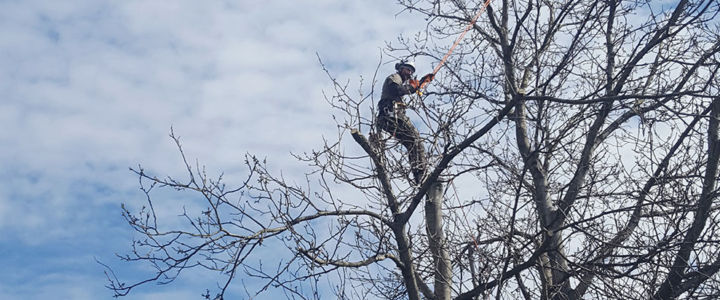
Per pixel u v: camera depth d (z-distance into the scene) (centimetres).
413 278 1101
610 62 1195
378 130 1156
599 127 1180
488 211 1150
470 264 1142
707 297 1078
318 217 1066
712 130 1093
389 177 1118
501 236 1105
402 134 1170
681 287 1085
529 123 1255
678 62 1102
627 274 1089
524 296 1145
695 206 1077
